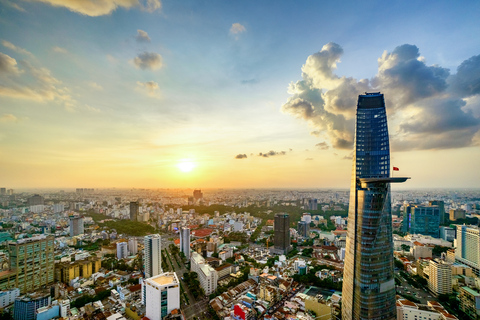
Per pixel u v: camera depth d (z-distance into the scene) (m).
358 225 187.38
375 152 197.38
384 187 181.88
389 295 180.62
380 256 180.00
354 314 184.50
